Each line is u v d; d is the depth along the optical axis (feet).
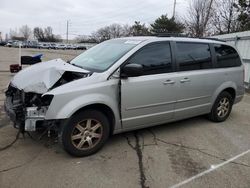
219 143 15.67
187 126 18.28
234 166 12.96
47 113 11.85
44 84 12.30
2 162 12.29
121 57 13.78
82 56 16.66
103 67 13.75
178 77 15.60
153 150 14.28
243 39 37.35
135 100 13.99
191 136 16.53
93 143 13.37
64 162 12.55
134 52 14.05
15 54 102.47
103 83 12.92
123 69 13.47
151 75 14.55
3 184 10.66
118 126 13.96
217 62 18.16
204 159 13.55
